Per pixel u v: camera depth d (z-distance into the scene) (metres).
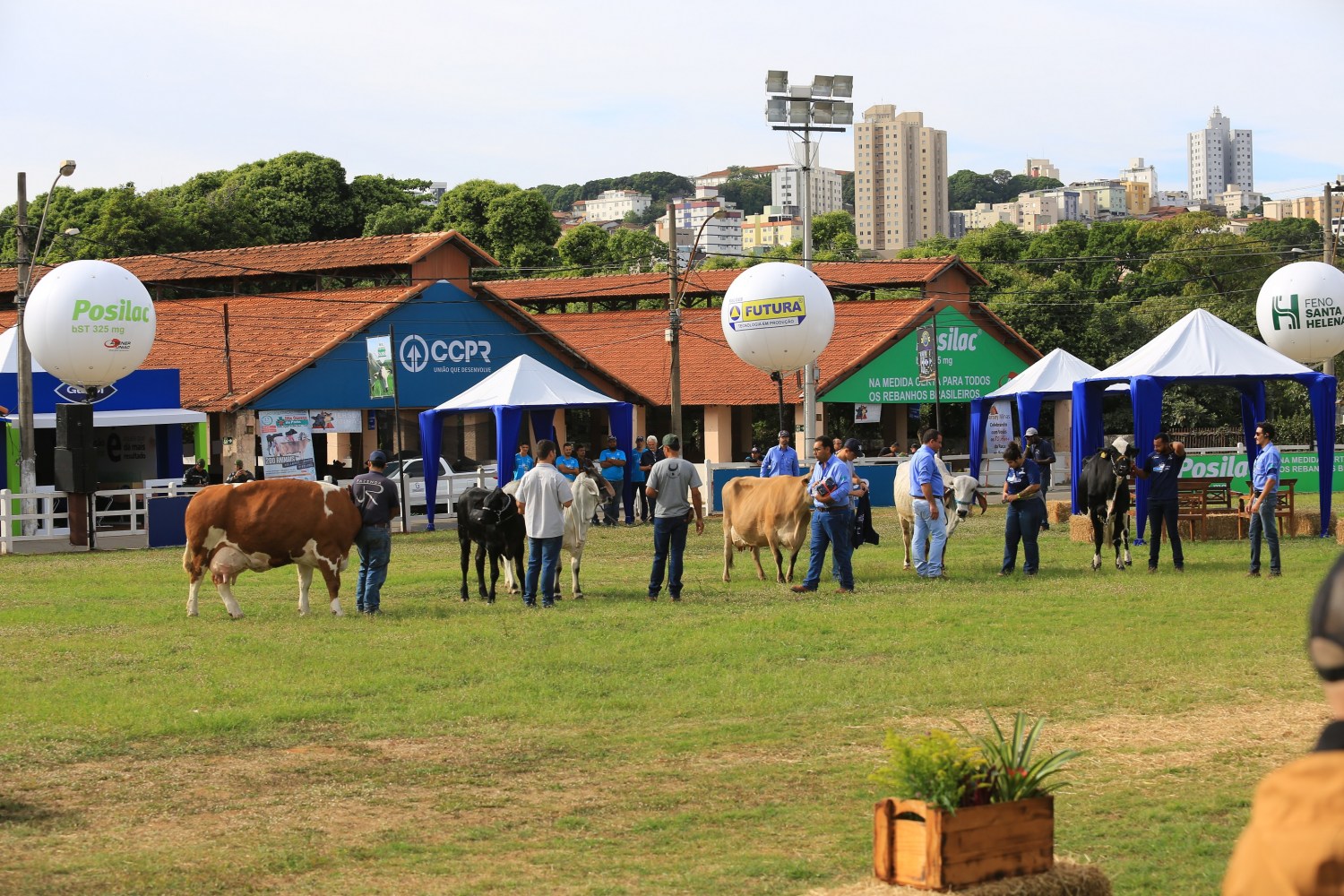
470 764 8.95
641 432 45.81
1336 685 2.91
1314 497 32.50
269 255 44.44
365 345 38.19
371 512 15.61
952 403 46.75
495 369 41.00
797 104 32.94
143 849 7.16
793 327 28.11
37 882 6.59
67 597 17.55
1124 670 11.60
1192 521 23.38
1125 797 7.86
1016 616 14.67
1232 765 8.55
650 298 56.03
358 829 7.54
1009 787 5.64
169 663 12.59
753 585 18.00
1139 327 56.00
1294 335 28.17
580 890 6.45
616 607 15.94
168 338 40.19
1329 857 2.74
